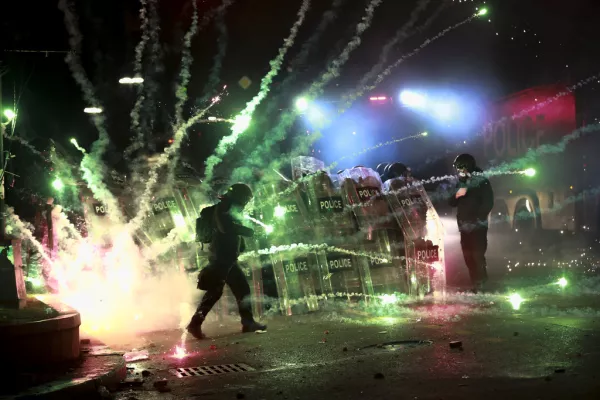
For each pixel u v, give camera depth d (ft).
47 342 22.86
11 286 27.07
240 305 32.40
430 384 21.09
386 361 24.38
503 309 34.22
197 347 29.37
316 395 20.74
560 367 22.16
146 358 27.48
